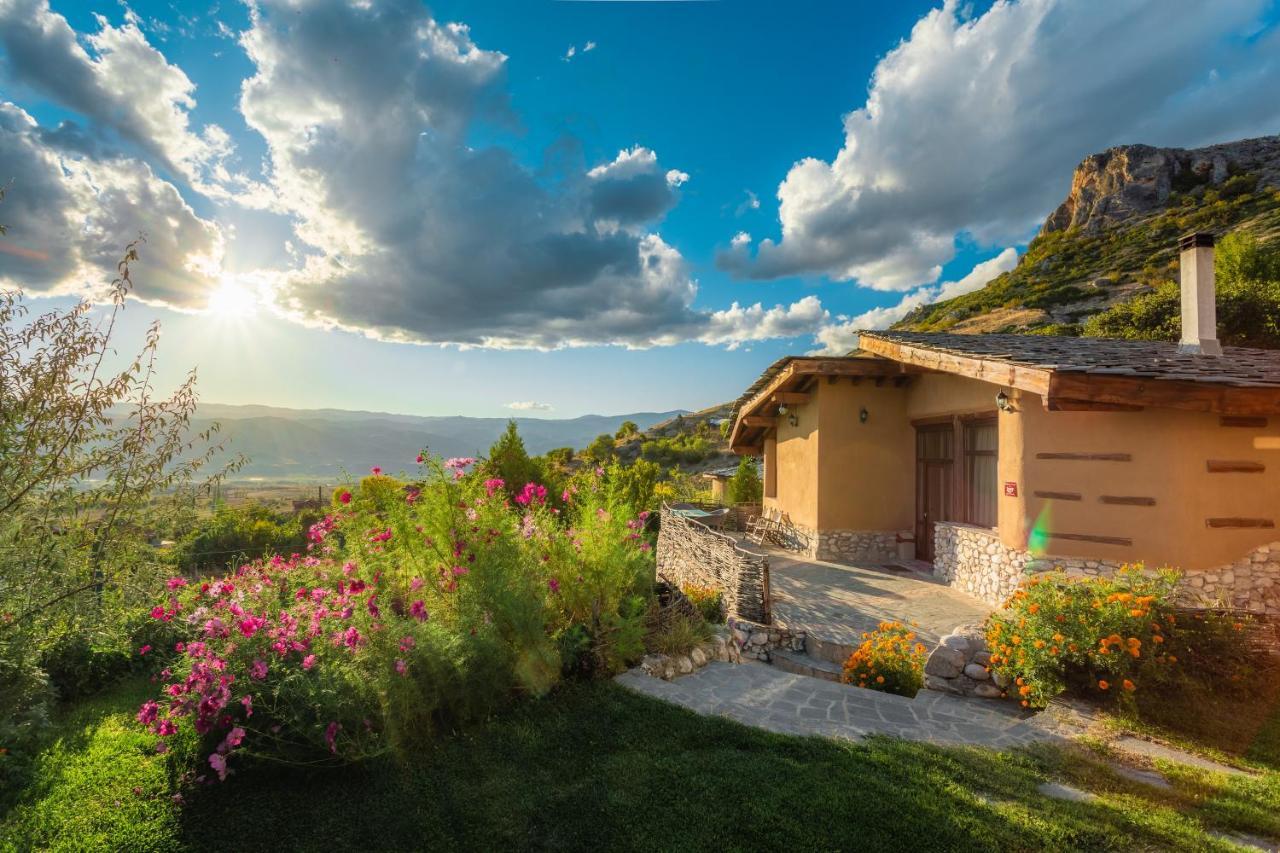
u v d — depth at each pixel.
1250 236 26.36
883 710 5.46
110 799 3.60
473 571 5.11
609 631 5.89
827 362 12.07
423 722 4.40
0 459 3.69
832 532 12.45
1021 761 4.36
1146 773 4.30
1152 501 7.29
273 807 3.57
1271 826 3.55
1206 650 5.73
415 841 3.27
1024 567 8.16
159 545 4.44
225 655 3.95
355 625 4.30
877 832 3.34
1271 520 7.06
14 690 4.19
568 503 6.81
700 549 10.54
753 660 7.86
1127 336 21.03
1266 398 6.80
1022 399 8.27
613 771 3.98
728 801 3.63
